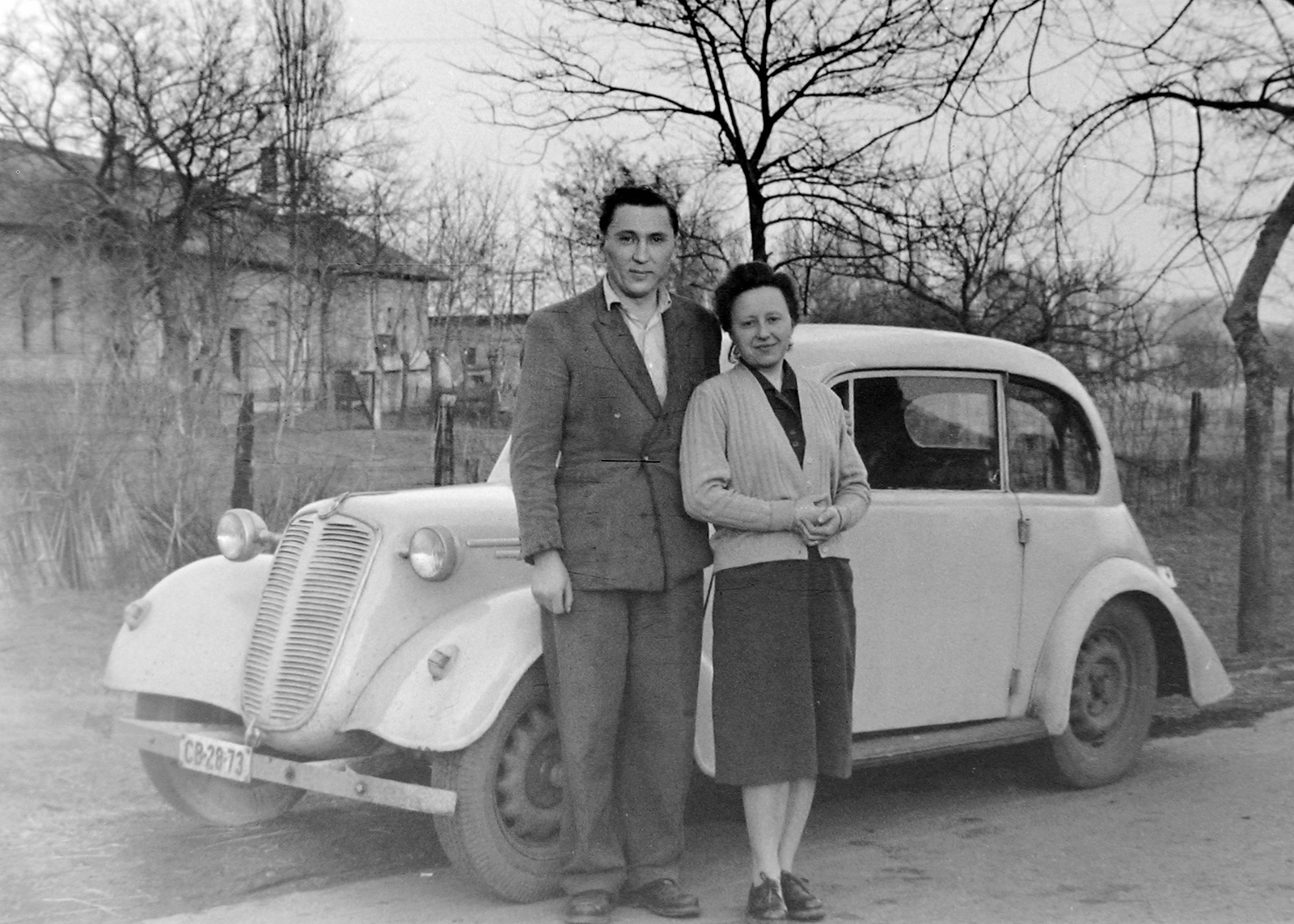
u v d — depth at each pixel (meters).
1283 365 12.50
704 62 9.92
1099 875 4.46
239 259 12.63
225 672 4.50
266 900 4.09
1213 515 16.28
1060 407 5.89
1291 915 4.02
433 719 3.93
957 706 5.25
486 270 15.23
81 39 13.40
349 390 13.27
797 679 3.88
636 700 4.02
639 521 3.95
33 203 12.27
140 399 9.40
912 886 4.34
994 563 5.38
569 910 3.89
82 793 5.16
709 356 4.18
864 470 4.18
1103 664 5.85
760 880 3.89
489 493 4.79
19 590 8.73
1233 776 5.95
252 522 4.88
